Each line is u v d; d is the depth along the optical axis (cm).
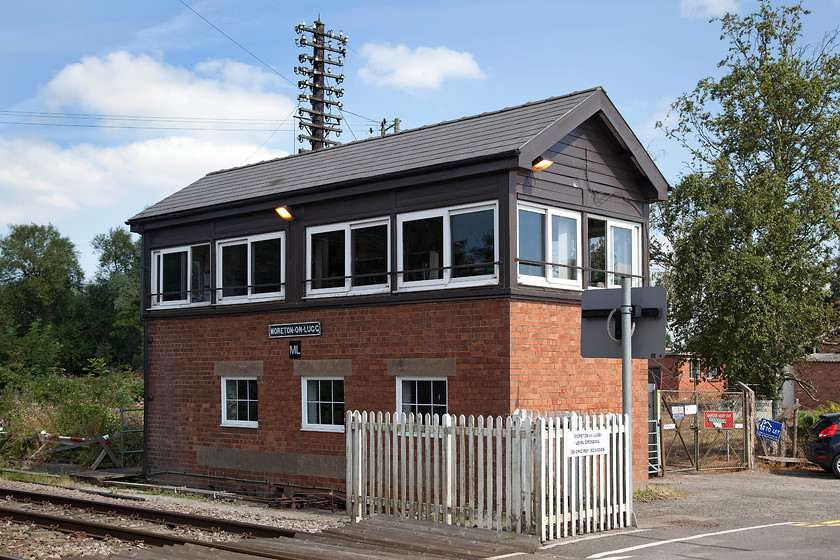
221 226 1630
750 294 1986
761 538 917
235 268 1608
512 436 959
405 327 1312
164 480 1702
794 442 1900
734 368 2020
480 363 1212
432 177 1277
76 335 7038
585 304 1009
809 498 1294
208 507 1322
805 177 2366
